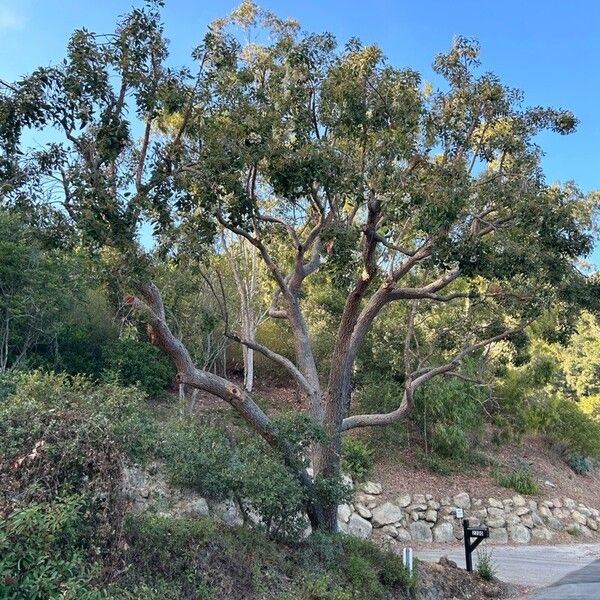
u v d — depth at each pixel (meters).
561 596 12.09
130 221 9.22
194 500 9.24
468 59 13.02
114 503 6.33
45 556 5.37
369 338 21.88
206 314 15.34
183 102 10.02
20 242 16.33
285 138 11.37
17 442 6.18
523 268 11.23
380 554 11.08
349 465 19.94
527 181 11.98
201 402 21.69
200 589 7.35
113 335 20.84
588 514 23.45
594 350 38.81
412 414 22.64
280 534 9.88
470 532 13.61
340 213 13.36
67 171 9.22
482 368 21.81
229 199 10.44
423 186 10.68
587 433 27.30
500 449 26.05
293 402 24.25
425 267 11.34
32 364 17.83
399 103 11.73
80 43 9.21
